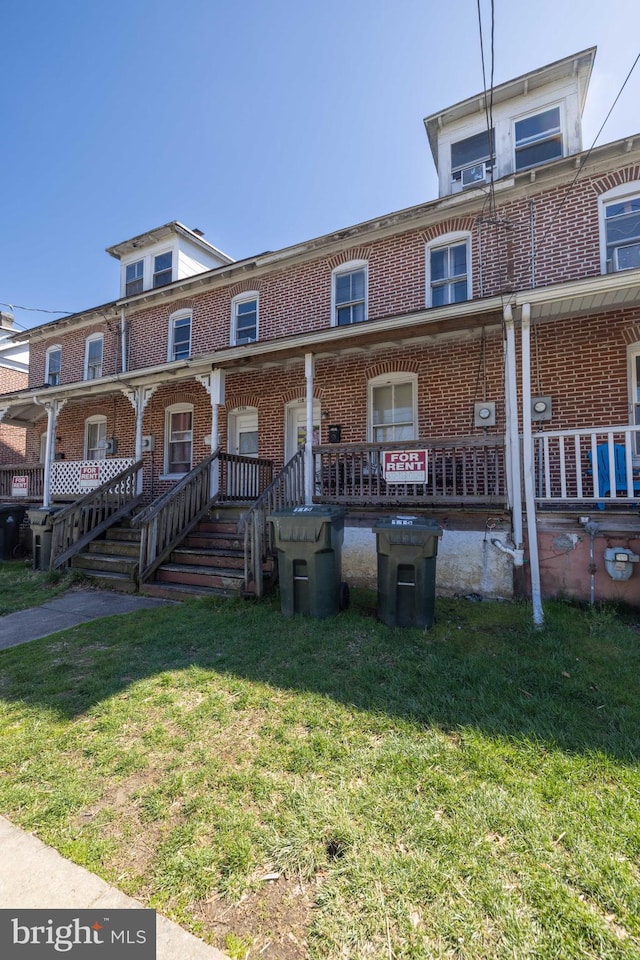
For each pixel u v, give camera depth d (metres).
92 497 8.95
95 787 2.44
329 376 9.39
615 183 7.50
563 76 8.62
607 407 7.14
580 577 5.68
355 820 2.14
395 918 1.66
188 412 11.69
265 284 10.59
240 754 2.72
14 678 3.88
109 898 1.76
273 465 9.97
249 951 1.55
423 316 6.21
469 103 9.17
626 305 6.81
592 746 2.71
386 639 4.54
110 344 13.14
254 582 6.20
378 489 6.77
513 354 5.83
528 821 2.11
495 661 3.99
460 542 6.24
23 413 13.44
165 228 12.95
